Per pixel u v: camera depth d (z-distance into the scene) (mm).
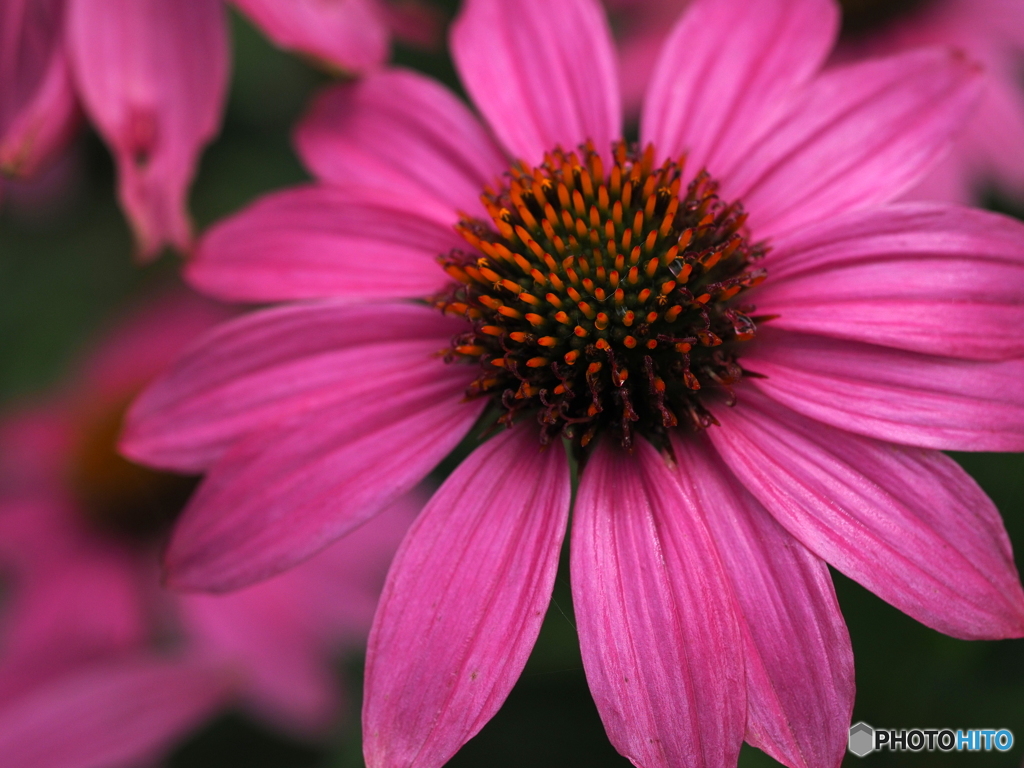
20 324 313
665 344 209
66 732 224
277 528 210
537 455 209
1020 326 202
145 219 243
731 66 224
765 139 220
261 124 308
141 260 242
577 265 213
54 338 314
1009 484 225
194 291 302
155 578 284
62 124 250
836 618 196
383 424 213
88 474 287
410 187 229
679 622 196
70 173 304
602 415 210
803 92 220
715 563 197
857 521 199
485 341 213
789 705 194
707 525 202
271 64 303
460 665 198
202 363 217
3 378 311
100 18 246
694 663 194
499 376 212
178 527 211
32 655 272
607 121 225
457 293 215
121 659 267
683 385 209
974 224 206
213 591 210
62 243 315
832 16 223
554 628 232
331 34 247
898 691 221
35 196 304
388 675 198
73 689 227
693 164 222
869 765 219
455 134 230
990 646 219
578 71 226
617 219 213
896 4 288
